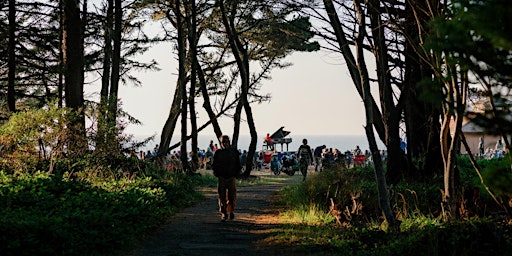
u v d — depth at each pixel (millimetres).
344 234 12234
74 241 10172
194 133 32406
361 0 14453
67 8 22828
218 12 33719
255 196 21797
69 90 22469
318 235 12312
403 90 19188
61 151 20203
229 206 14984
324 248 11117
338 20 14422
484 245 9773
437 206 15766
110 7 27969
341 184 17375
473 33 5898
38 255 9445
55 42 30688
